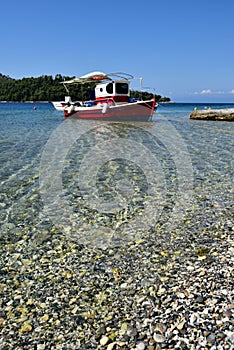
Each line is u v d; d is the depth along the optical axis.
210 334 2.91
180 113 42.28
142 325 3.13
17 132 19.22
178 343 2.86
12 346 2.97
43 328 3.19
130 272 4.12
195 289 3.62
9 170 9.60
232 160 10.66
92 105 27.75
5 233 5.39
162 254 4.55
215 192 7.28
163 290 3.67
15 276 4.12
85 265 4.34
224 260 4.23
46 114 40.00
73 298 3.63
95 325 3.19
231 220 5.67
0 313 3.41
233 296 3.41
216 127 22.00
